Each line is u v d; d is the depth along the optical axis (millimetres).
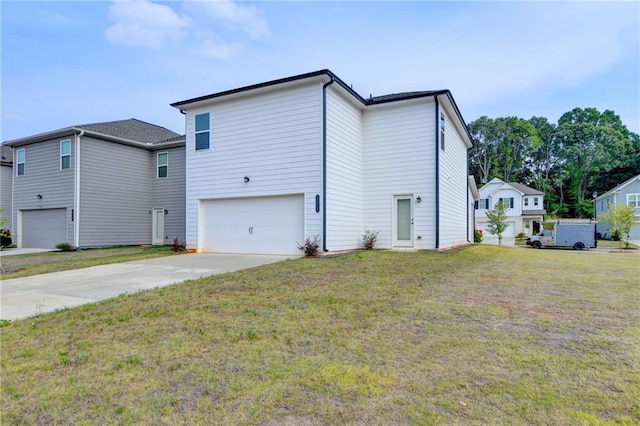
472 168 58875
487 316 4395
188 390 2732
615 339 3600
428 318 4336
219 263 9766
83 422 2350
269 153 11805
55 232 16875
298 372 2977
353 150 12711
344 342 3617
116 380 2920
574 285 6324
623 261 10773
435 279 6789
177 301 5395
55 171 16828
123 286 6812
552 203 52250
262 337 3812
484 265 8922
